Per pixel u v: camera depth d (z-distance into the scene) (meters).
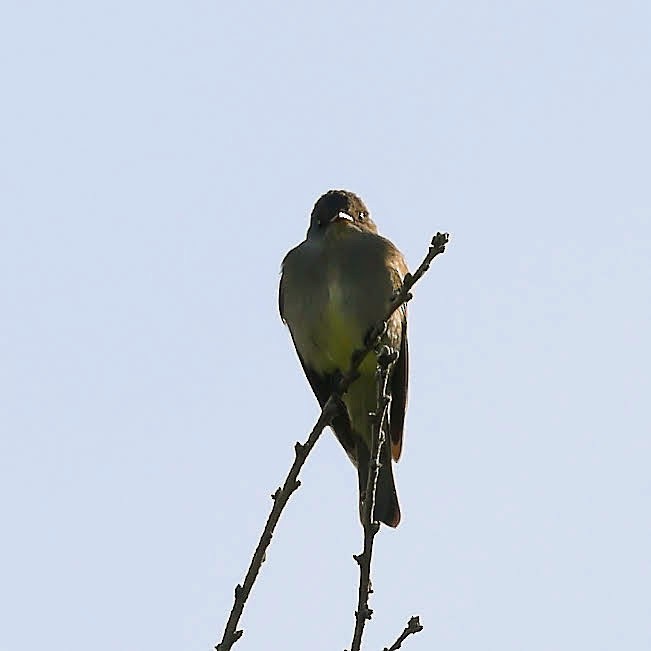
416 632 7.41
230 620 7.35
